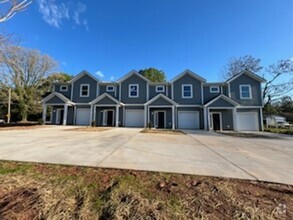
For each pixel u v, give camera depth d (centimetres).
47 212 204
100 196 243
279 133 1395
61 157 451
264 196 250
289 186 288
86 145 641
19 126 1552
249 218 197
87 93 1958
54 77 2883
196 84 1852
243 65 2934
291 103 2980
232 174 343
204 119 1686
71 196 240
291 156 528
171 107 1777
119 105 1780
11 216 196
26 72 2664
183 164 410
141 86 1912
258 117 1748
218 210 212
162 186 276
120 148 594
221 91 1827
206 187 276
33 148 567
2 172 326
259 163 437
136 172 339
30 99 2667
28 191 251
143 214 202
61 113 2019
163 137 960
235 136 1137
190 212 207
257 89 1784
